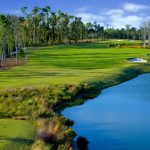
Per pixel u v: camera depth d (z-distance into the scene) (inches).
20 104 1581.0
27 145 963.3
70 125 1365.7
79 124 1393.9
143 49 5905.5
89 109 1664.6
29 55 4712.1
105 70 2837.1
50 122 1216.2
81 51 5423.2
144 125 1386.6
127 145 1144.2
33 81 2209.6
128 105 1758.1
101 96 1993.1
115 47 6594.5
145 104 1784.0
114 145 1147.3
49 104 1644.9
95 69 2962.6
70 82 2183.8
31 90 1859.0
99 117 1513.3
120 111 1624.0
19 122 1223.5
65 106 1722.4
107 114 1568.7
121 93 2087.8
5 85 2048.5
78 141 1163.3
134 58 4099.4
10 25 3988.7
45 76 2474.2
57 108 1675.7
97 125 1380.4
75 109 1663.4
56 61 3816.4
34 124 1197.1
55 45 7519.7
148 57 4151.1
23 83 2124.8
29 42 7042.3
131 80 2642.7
